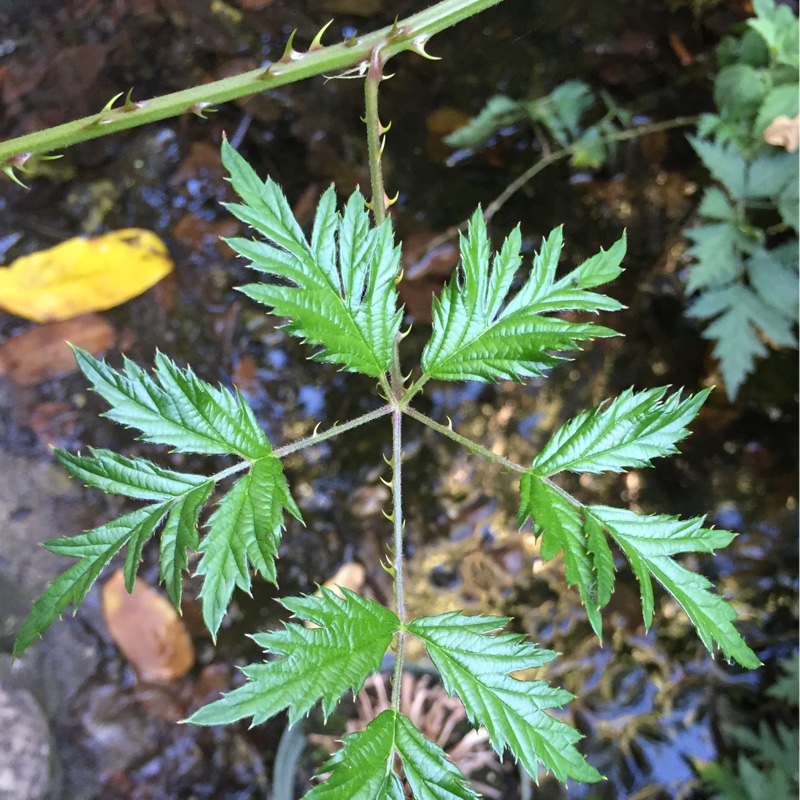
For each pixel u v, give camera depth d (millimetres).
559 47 444
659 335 427
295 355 417
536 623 394
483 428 417
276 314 213
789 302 360
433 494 408
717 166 366
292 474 403
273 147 433
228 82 219
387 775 201
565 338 222
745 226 366
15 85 420
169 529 208
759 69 379
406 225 428
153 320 404
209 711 193
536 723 207
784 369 417
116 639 369
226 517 210
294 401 412
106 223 411
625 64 442
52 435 385
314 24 440
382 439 413
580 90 422
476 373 226
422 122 440
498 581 397
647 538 217
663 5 444
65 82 423
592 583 212
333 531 399
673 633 399
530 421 419
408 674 348
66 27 430
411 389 227
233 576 205
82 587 204
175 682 370
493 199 436
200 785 362
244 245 212
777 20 361
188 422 212
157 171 422
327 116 437
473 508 407
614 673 389
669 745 378
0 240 400
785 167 363
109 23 431
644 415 223
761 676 391
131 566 206
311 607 206
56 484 381
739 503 413
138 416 209
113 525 208
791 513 409
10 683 343
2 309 389
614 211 437
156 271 408
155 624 373
